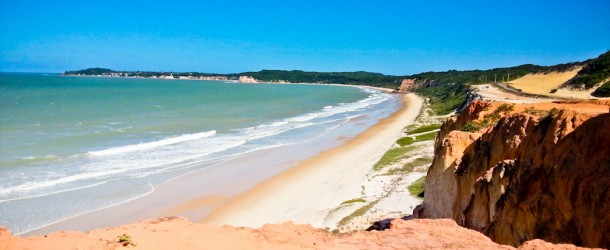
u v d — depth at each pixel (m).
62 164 39.69
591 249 10.98
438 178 24.19
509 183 17.11
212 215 31.09
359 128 72.00
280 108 104.06
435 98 146.38
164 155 46.06
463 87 134.75
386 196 32.59
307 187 37.66
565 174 14.22
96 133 54.72
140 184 36.12
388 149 51.97
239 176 40.31
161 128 62.03
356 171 42.31
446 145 23.80
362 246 11.45
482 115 30.55
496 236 16.41
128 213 30.11
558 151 15.34
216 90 178.12
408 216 26.81
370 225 26.08
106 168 39.56
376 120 84.12
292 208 32.41
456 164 23.14
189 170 41.12
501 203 16.84
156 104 98.94
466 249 11.38
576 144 14.69
